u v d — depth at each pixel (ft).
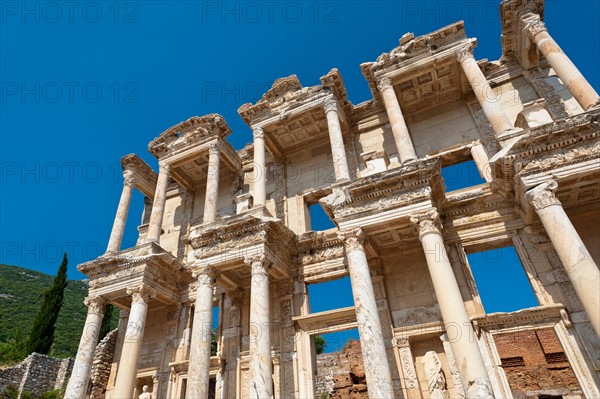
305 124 73.61
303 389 52.70
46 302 122.72
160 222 72.38
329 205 52.90
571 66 50.16
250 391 44.98
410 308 52.80
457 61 61.93
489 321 46.44
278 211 72.02
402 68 64.85
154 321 71.05
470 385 36.50
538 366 65.36
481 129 62.64
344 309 55.21
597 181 43.47
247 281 65.46
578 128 42.24
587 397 39.99
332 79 69.97
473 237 52.47
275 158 77.87
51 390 87.92
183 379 62.54
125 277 64.23
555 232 39.47
